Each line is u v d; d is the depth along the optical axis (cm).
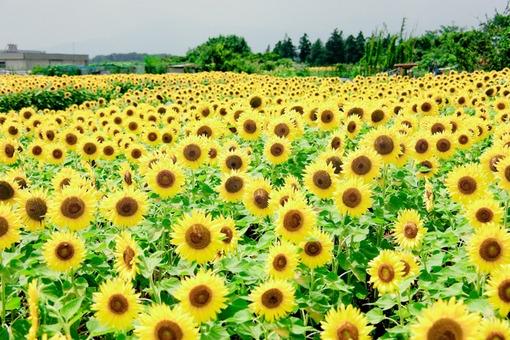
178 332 348
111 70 7312
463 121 1027
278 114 1224
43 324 423
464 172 597
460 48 3988
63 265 468
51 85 3322
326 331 369
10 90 2945
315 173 622
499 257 435
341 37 13538
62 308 426
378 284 452
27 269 513
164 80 4050
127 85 3762
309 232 488
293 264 446
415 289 511
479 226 518
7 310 505
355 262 559
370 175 635
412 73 4150
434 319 321
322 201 673
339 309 414
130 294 397
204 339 402
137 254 438
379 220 604
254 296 410
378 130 707
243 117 986
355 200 559
